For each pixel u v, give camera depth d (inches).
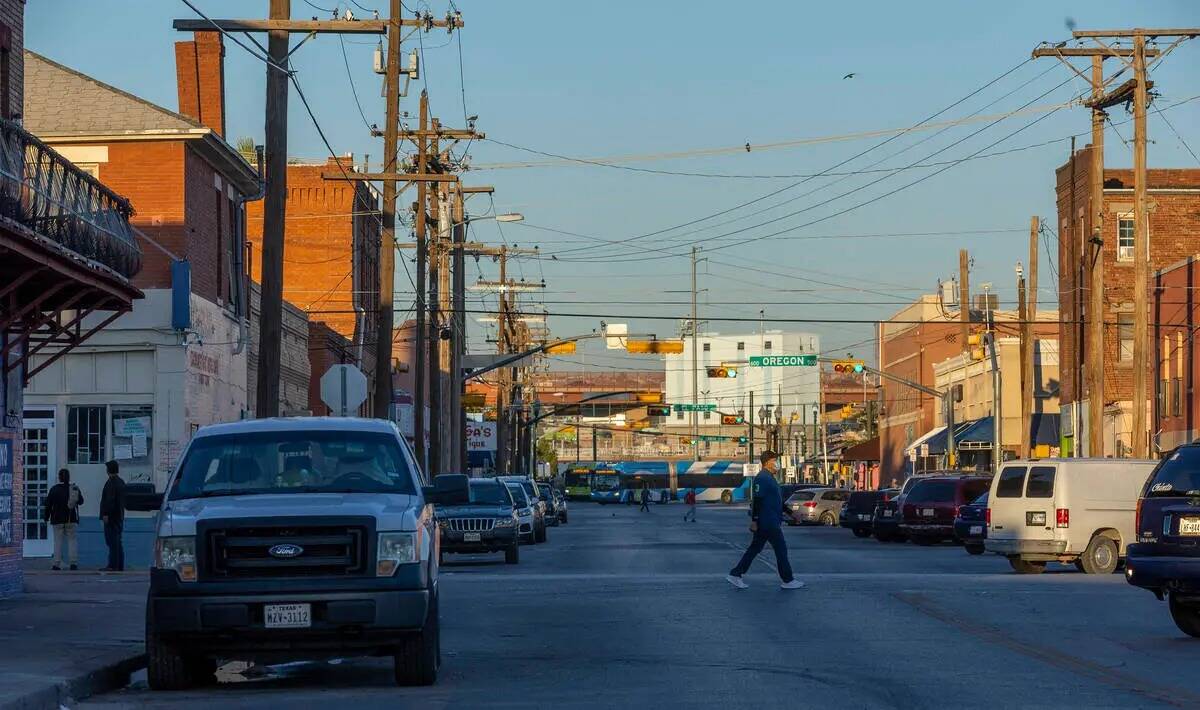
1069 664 707.4
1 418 1108.5
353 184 3186.5
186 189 1706.4
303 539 623.5
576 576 1428.4
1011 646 785.6
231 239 1927.9
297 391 2479.1
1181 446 849.5
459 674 690.2
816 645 796.0
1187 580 813.9
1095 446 2101.4
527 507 2236.7
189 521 625.3
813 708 571.2
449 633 882.8
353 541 625.3
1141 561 832.3
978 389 3897.6
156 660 641.6
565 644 816.9
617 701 593.3
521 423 4940.9
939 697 597.6
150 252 1684.3
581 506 6619.1
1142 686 629.0
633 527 3299.7
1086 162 3014.3
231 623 613.6
